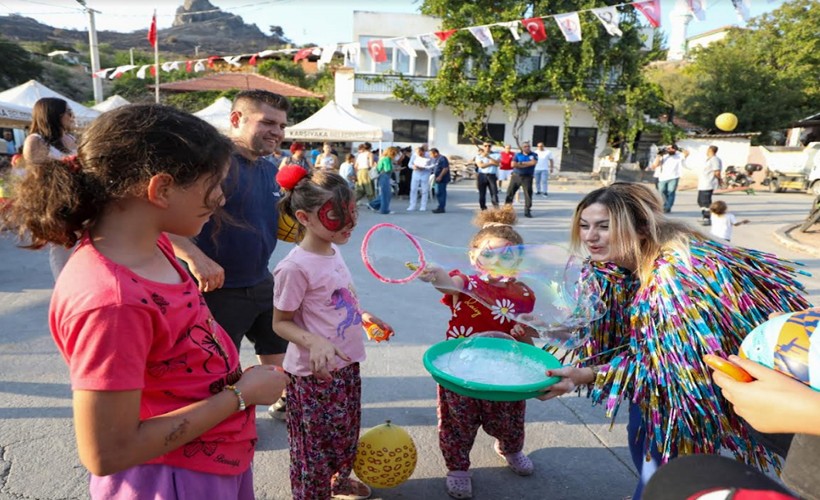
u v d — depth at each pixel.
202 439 1.13
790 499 0.75
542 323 2.01
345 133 13.59
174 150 0.96
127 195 0.97
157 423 0.99
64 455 2.36
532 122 21.34
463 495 2.21
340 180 1.86
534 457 2.54
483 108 20.77
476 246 2.24
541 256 2.13
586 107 20.97
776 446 1.22
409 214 11.10
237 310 2.34
